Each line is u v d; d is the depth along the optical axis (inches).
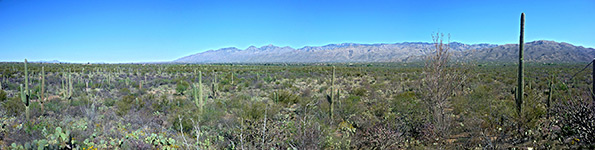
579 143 251.0
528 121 319.3
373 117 444.8
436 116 363.3
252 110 459.5
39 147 248.5
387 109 510.9
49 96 783.7
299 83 1396.4
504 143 289.7
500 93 779.4
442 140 335.6
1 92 717.9
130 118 442.3
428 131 343.6
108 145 287.9
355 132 361.1
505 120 338.0
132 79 1453.0
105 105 633.6
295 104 730.2
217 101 681.6
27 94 420.2
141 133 309.9
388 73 2066.9
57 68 2074.3
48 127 320.2
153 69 2423.7
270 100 767.1
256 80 1435.8
